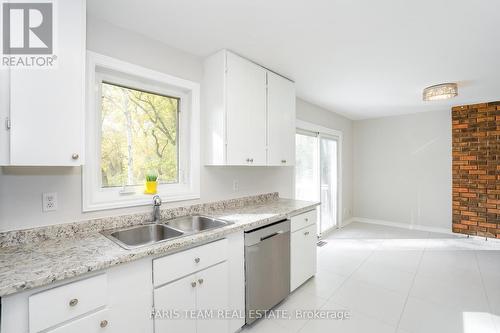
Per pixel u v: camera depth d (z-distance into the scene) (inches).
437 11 60.0
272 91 96.8
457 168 159.8
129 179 73.1
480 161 151.6
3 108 41.7
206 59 85.7
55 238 56.0
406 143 179.5
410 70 97.7
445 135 164.1
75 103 48.3
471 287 95.8
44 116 45.0
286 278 85.7
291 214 90.0
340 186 182.9
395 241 151.6
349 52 82.8
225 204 93.4
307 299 88.4
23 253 47.2
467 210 156.9
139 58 71.0
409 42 75.6
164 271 52.5
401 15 61.9
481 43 75.7
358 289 95.1
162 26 67.6
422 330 71.4
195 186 84.3
